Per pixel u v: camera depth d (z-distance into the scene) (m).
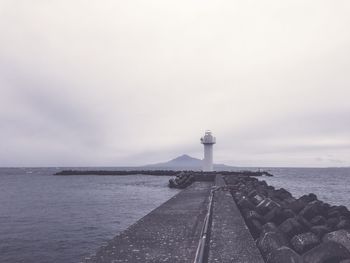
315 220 9.75
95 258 5.55
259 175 66.31
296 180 63.75
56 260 11.16
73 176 78.94
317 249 5.43
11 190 40.50
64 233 15.05
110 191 36.44
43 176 85.06
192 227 7.97
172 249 6.10
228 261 5.09
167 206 11.64
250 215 9.12
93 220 18.27
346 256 5.26
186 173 41.88
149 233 7.34
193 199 13.95
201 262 4.06
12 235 14.68
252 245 5.98
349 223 8.97
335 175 102.94
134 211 21.36
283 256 5.09
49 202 27.17
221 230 7.15
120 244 6.42
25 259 11.26
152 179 59.22
